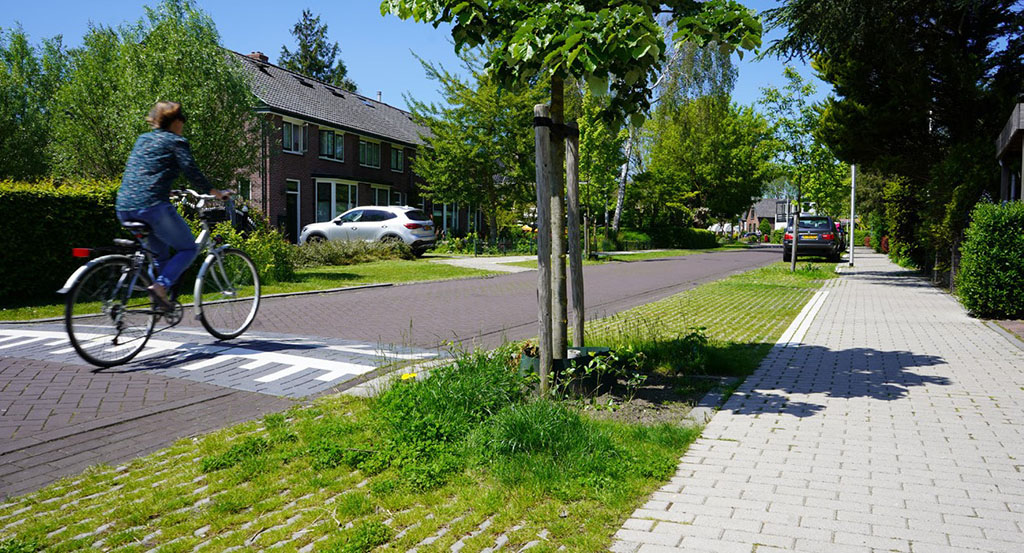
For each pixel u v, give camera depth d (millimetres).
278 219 29047
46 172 23656
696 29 4812
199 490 3549
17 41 29547
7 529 3105
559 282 5441
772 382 6066
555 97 5434
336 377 6043
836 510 3262
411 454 3943
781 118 29750
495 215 34719
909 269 22766
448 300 12922
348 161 34219
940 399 5434
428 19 4891
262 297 12445
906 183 19438
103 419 4730
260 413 4980
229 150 17141
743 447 4234
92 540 2988
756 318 10594
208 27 17250
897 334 8977
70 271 11734
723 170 55188
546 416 4188
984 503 3344
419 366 6352
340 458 3953
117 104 17078
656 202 49438
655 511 3258
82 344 5918
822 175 30594
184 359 6543
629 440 4273
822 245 27594
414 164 35281
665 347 7191
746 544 2902
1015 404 5270
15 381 5613
